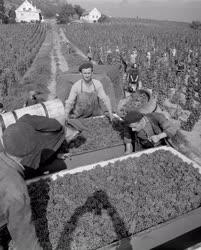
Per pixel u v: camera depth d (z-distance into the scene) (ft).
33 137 6.93
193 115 31.32
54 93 42.65
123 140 15.35
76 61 76.18
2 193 5.88
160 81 45.21
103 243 8.66
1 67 54.24
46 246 8.39
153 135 13.64
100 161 13.01
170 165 12.34
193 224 9.48
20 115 12.57
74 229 9.00
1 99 36.04
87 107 17.58
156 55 74.38
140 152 13.53
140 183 11.34
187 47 91.45
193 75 51.67
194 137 27.58
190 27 245.24
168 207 9.92
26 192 6.25
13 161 6.48
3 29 171.12
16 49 87.51
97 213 9.75
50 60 80.79
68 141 14.58
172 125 13.46
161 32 172.76
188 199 10.32
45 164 12.83
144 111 21.95
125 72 49.06
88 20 330.75
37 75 54.08
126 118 13.01
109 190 10.84
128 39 128.36
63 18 303.89
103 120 18.06
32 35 155.84
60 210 9.82
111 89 25.11
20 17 323.16
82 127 15.88
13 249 8.47
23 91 41.32
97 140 15.38
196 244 8.91
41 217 9.55
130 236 8.57
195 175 11.63
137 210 9.76
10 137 6.54
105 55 79.41
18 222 6.09
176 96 40.22
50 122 10.63
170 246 9.09
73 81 22.71
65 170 12.05
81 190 10.85
